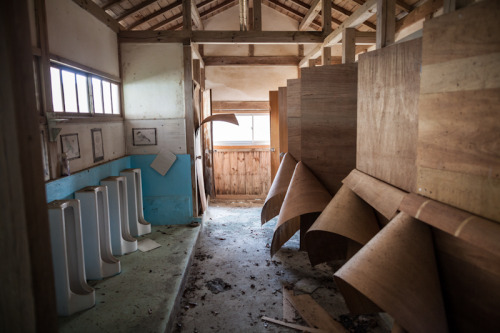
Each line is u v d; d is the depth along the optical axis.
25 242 0.79
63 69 2.95
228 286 3.03
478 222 1.24
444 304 1.48
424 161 1.63
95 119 3.49
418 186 1.69
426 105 1.59
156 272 3.05
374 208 2.30
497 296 1.24
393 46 2.05
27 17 0.81
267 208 4.50
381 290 1.52
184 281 3.02
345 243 3.24
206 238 4.35
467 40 1.30
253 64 6.95
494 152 1.19
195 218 4.64
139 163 4.53
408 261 1.57
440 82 1.48
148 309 2.43
